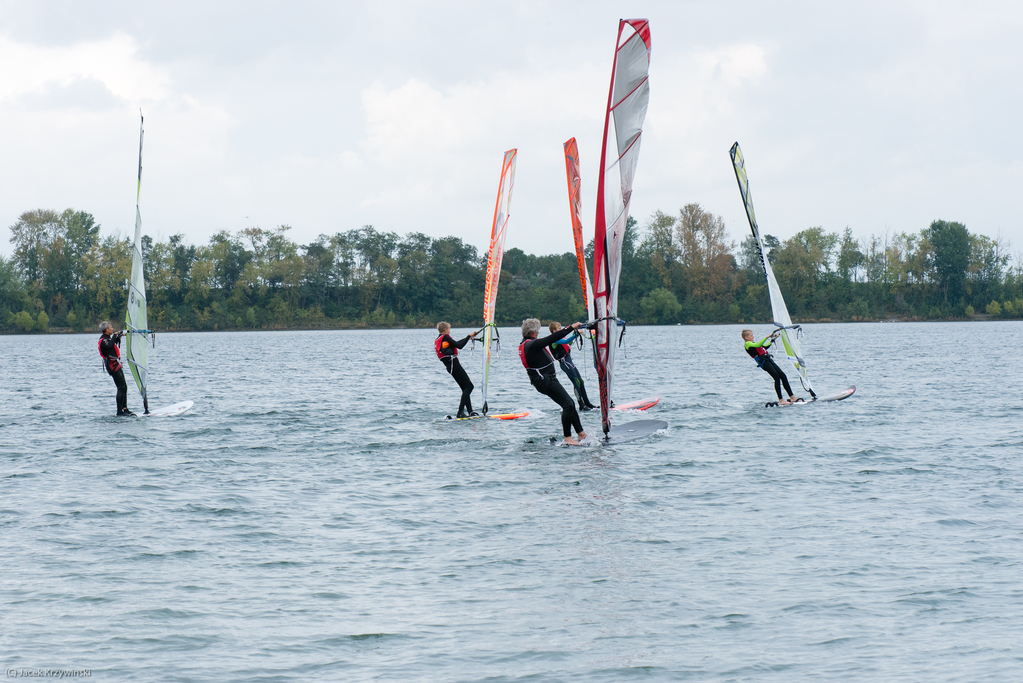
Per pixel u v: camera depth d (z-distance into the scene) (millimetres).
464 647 14898
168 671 14070
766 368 47375
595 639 15141
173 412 47469
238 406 50938
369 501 24953
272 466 30578
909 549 19641
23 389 65562
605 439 35031
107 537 21359
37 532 21844
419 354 132750
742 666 14078
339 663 14352
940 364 84000
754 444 33750
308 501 25000
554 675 13859
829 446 33031
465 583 17891
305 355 132500
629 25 28766
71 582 18109
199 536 21438
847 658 14289
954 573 18031
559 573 18391
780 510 23188
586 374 76625
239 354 138500
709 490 25672
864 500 24156
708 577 18031
